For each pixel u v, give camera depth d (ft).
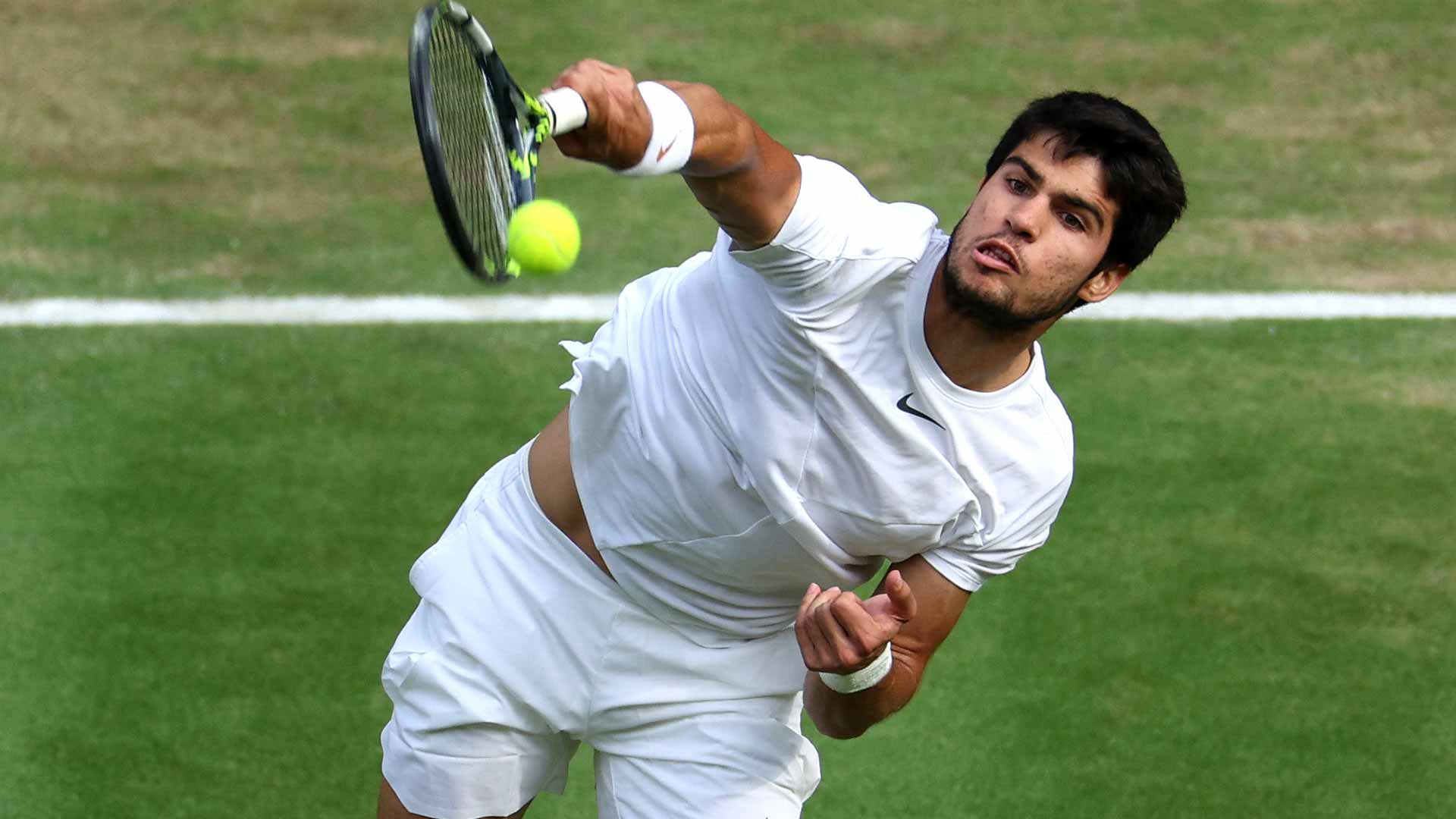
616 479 28.68
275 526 48.44
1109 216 24.57
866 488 26.71
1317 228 65.92
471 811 31.24
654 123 21.62
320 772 39.96
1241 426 54.34
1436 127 73.05
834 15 80.07
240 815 38.55
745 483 27.25
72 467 50.75
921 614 28.45
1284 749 41.52
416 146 69.77
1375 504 50.75
